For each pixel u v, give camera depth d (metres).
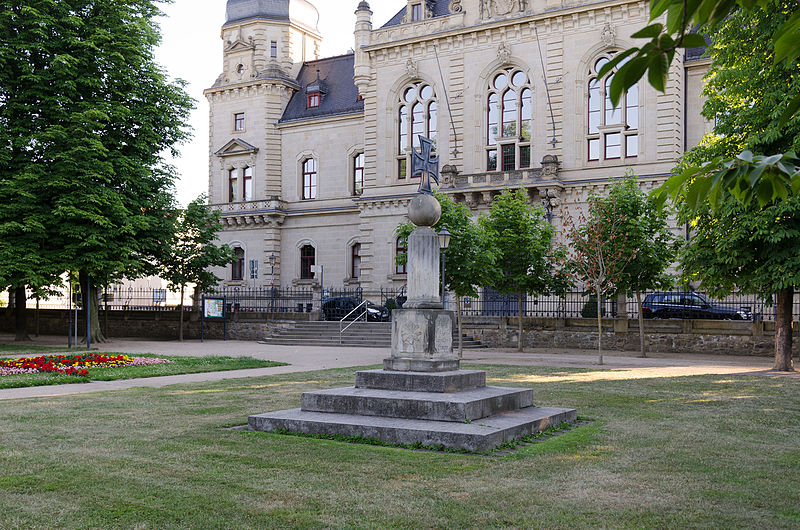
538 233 33.44
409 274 12.42
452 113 47.72
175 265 39.91
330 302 41.69
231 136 60.53
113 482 7.52
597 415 12.35
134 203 33.81
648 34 2.77
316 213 56.78
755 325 29.06
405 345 11.98
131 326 45.06
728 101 23.33
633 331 31.86
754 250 22.02
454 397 10.65
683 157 24.28
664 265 29.25
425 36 48.56
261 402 13.75
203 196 41.47
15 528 6.01
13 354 27.38
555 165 42.91
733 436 10.33
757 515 6.40
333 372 20.64
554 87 44.34
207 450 9.13
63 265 31.00
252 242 58.78
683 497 7.00
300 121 58.00
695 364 24.73
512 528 6.04
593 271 27.28
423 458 8.70
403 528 6.03
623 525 6.11
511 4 45.97
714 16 2.87
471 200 45.03
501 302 42.16
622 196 29.77
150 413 12.32
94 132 31.88
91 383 17.66
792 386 17.11
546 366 23.09
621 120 42.62
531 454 8.96
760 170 3.35
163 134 36.75
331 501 6.82
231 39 61.19
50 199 32.44
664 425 11.28
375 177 50.91
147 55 35.03
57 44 32.19
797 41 2.93
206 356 26.56
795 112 3.16
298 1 61.94
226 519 6.28
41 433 10.31
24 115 32.91
